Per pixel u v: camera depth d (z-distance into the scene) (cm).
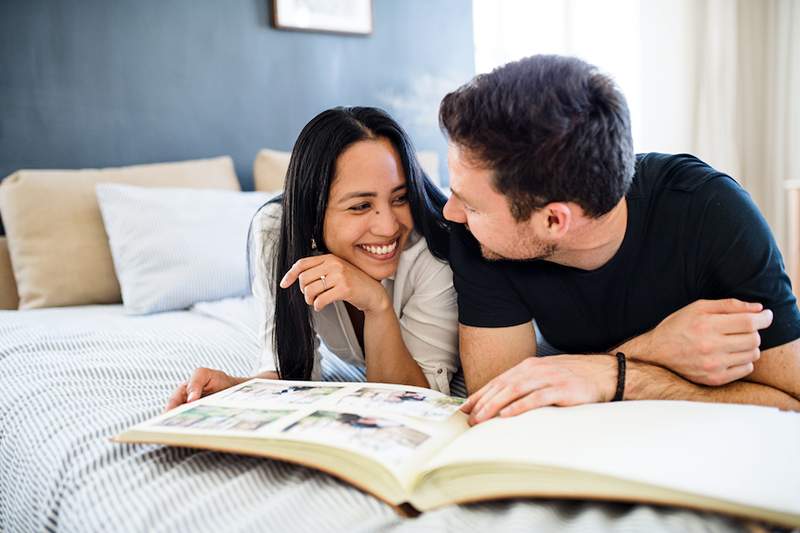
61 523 62
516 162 72
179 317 158
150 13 210
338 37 244
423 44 263
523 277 94
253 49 228
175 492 59
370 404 70
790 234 217
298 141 95
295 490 57
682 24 285
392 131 94
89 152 204
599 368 74
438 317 108
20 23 192
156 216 173
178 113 217
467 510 53
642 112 287
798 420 56
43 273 174
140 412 84
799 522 43
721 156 288
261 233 108
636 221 87
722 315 75
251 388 81
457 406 71
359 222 93
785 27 290
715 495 45
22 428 86
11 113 193
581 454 50
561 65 73
